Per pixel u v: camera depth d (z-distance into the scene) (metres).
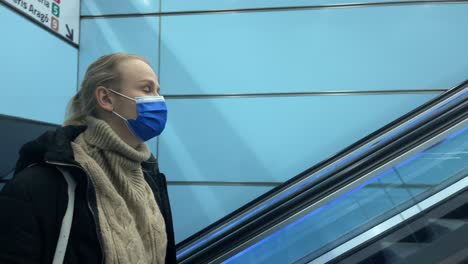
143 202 0.91
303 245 2.16
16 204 0.71
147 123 0.93
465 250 1.36
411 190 2.13
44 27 2.06
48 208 0.75
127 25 2.52
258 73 2.42
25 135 1.98
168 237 1.08
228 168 2.44
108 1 2.53
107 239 0.77
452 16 2.27
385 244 1.59
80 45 2.52
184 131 2.47
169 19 2.50
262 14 2.42
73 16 2.42
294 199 1.82
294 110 2.39
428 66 2.29
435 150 2.10
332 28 2.36
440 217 1.56
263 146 2.41
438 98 2.12
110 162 0.86
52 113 2.14
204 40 2.47
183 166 2.47
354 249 1.63
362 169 1.80
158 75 2.50
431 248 1.43
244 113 2.43
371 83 2.33
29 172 0.77
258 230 1.77
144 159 0.93
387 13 2.32
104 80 0.91
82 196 0.79
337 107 2.36
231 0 2.45
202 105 2.46
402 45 2.31
